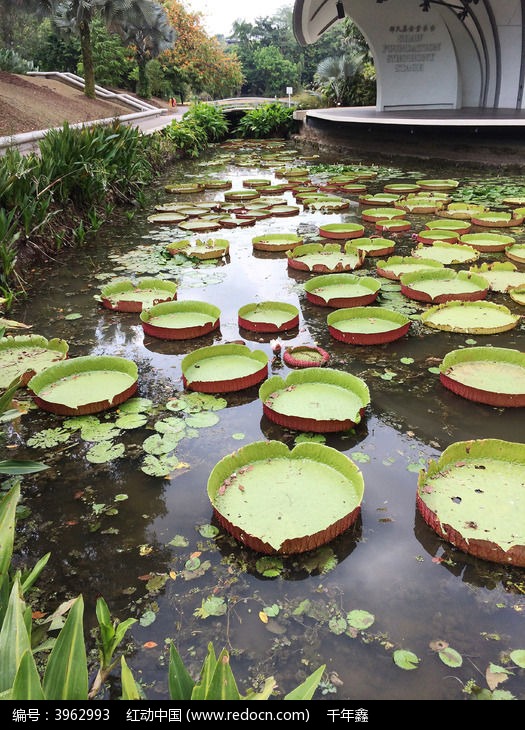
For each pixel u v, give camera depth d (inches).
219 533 78.0
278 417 100.0
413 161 404.2
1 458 93.4
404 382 114.9
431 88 496.7
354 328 135.3
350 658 60.2
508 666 59.0
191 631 63.6
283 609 66.2
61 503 84.2
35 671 37.2
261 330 138.3
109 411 106.8
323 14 495.5
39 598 68.2
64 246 216.2
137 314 153.7
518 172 350.0
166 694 56.2
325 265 182.1
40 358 122.8
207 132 600.1
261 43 1785.2
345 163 420.5
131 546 76.0
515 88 496.1
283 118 625.0
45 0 460.1
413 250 195.9
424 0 424.5
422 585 69.0
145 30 757.9
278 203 281.1
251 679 58.1
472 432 98.2
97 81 799.7
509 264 172.4
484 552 70.7
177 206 275.6
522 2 456.1
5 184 185.6
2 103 361.7
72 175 232.1
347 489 81.0
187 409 107.3
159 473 89.7
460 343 130.8
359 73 689.6
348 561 72.8
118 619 65.2
